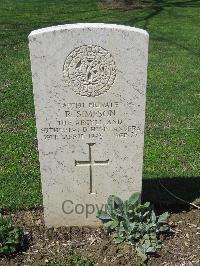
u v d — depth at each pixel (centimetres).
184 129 231
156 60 335
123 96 144
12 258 149
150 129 231
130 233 150
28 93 273
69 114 146
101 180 158
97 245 154
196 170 196
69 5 515
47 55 137
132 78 142
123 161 155
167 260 147
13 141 219
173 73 308
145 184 186
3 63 323
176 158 205
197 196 179
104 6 510
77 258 149
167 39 390
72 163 154
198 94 275
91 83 142
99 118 147
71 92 143
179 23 445
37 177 191
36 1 534
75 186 159
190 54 350
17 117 244
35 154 208
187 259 148
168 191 182
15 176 192
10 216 169
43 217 170
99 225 166
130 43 137
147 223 152
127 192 161
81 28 134
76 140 151
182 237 156
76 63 139
